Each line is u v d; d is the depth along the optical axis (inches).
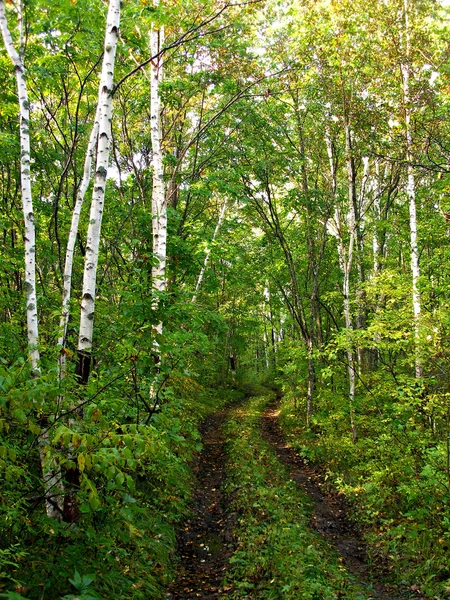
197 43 427.2
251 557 230.5
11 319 232.2
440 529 247.1
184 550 254.1
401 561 237.5
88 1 236.7
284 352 700.0
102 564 165.3
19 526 148.6
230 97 510.0
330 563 233.5
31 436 135.9
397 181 600.7
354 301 460.4
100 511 167.8
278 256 683.4
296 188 600.4
